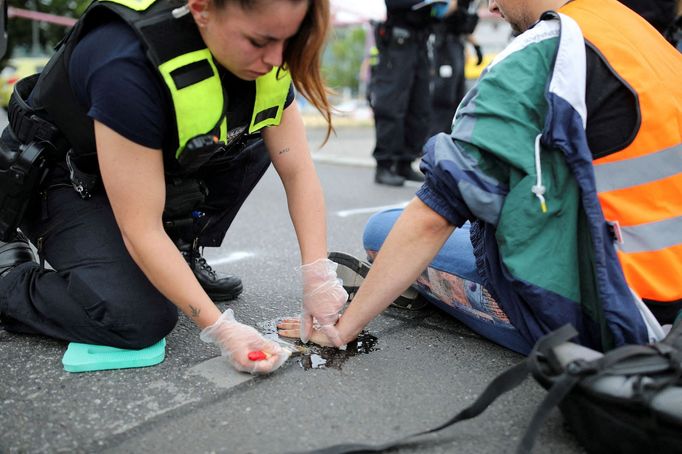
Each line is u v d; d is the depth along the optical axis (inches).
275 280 82.3
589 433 41.6
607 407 39.3
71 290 56.4
